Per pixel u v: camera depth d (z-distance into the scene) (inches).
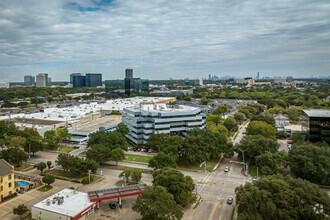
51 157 6190.9
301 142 5930.1
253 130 7554.1
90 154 5339.6
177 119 7273.6
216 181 4719.5
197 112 7711.6
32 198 4010.8
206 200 3941.9
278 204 3149.6
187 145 5502.0
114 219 3351.4
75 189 4313.5
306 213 3053.6
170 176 3713.1
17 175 4975.4
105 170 5270.7
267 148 5477.4
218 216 3452.3
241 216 3075.8
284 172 4699.8
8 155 5300.2
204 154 5369.1
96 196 3649.1
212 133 6195.9
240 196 3287.4
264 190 3257.9
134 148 6845.5
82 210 3289.9
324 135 6112.2
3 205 3777.1
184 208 3673.7
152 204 3058.6
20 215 3378.4
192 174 5073.8
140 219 3348.9
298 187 3346.5
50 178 4333.2
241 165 5629.9
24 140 6284.5
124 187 3981.3
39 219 3353.8
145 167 5452.8
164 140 5999.0
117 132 6924.2
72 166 4798.2
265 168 4699.8
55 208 3339.1
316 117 6146.7
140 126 7126.0
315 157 4645.7
